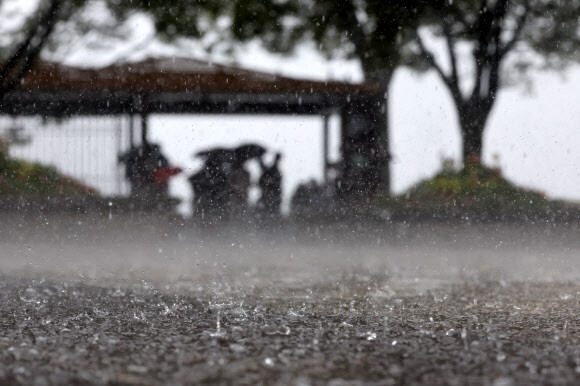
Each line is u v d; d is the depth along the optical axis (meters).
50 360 2.55
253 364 2.48
